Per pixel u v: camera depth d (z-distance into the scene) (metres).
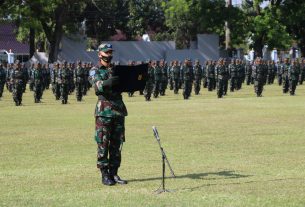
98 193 12.74
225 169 15.50
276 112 32.69
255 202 11.66
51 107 38.75
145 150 19.17
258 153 18.33
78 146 20.45
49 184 13.79
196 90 52.16
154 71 48.56
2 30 119.50
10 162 17.17
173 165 16.22
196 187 13.19
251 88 60.09
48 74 61.16
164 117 30.41
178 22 114.44
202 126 26.14
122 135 13.86
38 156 18.30
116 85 13.43
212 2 82.12
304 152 18.48
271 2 83.62
